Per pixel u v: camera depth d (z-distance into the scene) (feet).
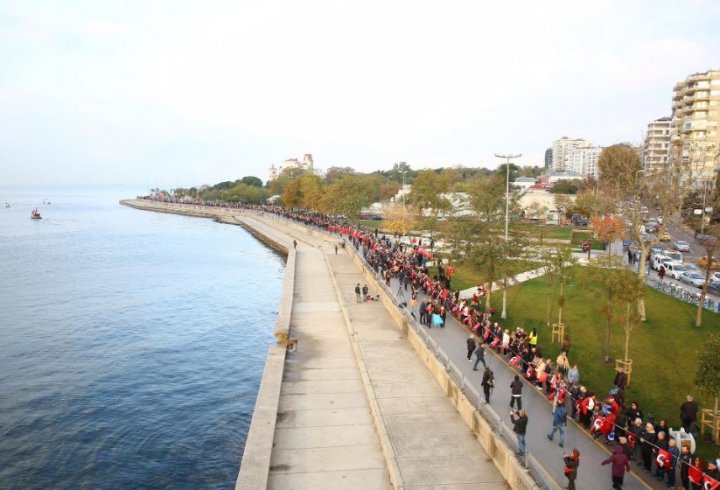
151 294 216.33
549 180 643.04
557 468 57.93
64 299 204.95
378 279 162.91
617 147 257.75
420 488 59.36
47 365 130.31
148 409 107.04
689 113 426.92
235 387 119.75
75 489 79.46
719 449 65.00
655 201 147.33
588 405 67.51
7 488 79.05
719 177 242.37
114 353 140.77
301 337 121.90
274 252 336.08
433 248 230.89
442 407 80.89
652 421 61.67
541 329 116.98
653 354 99.81
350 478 64.64
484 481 60.75
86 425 99.30
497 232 139.23
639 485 54.95
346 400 87.45
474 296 126.93
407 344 111.45
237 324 172.76
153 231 478.18
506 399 76.54
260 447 69.36
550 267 124.98
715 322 119.75
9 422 99.30
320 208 368.68
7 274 259.60
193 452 90.84
